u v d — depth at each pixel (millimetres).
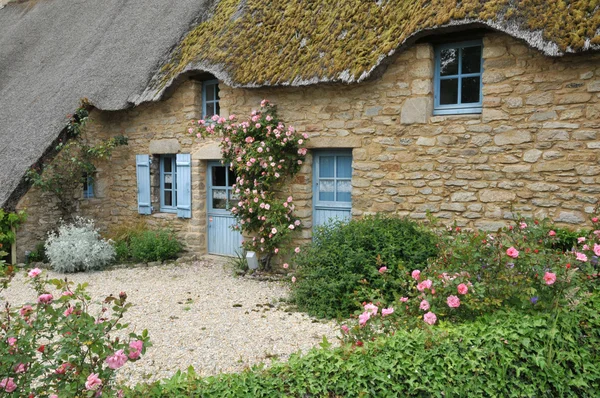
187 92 7910
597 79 4691
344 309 4852
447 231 4348
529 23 4695
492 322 2842
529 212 5090
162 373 3672
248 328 4621
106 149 8547
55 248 7398
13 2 15227
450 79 5691
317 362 2590
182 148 8109
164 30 9219
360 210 6152
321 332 4453
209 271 7207
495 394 2545
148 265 7691
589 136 4758
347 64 5750
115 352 2217
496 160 5250
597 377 2705
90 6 12398
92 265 7410
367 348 2633
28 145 8391
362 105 6086
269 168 6562
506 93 5160
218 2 8914
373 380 2453
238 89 7199
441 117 5555
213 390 2332
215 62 7172
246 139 6688
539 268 3039
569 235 4676
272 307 5312
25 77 11023
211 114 7957
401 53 5723
